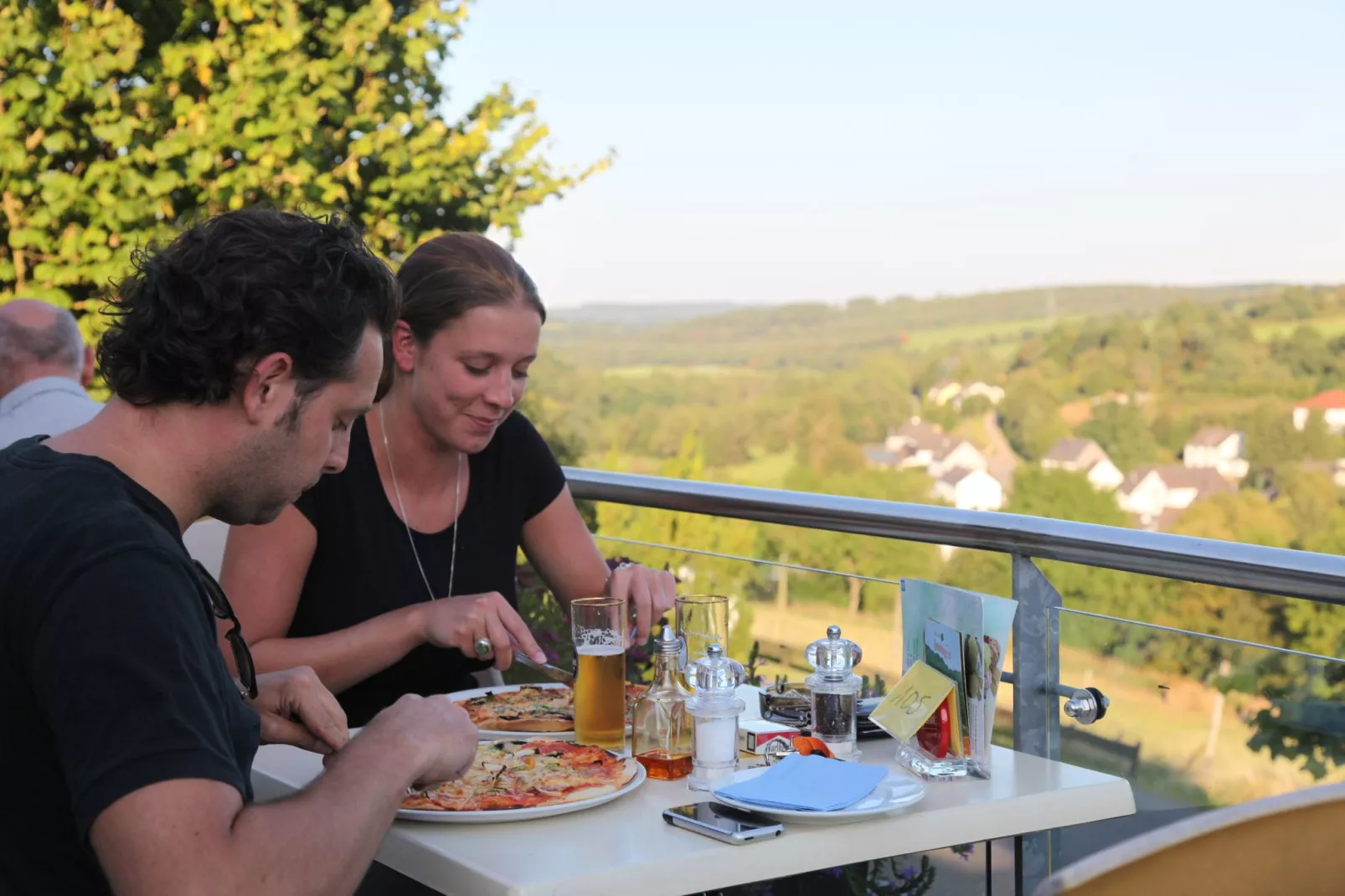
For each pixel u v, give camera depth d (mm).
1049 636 2000
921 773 1623
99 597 1107
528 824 1441
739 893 2008
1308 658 1649
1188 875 989
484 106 7000
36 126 6105
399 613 2109
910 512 2326
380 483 2340
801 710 1891
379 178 6824
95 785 1063
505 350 2217
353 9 6762
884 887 2037
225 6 6305
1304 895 989
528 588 2754
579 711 1776
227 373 1239
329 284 1275
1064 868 1000
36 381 3592
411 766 1292
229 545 2250
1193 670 1779
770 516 2658
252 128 6328
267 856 1121
